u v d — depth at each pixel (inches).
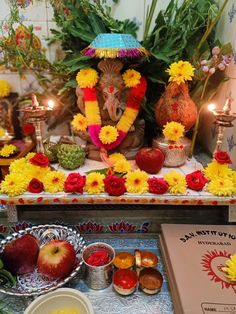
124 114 30.9
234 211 28.4
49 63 36.5
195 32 33.5
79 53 33.2
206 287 21.8
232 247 25.9
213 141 34.9
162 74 33.7
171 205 30.2
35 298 22.1
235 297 21.0
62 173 28.1
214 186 27.2
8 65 38.2
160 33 34.0
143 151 29.7
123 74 30.1
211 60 29.7
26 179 27.7
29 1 35.7
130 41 28.2
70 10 33.3
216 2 34.5
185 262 24.1
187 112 30.5
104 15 33.4
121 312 22.5
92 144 33.4
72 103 38.5
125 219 29.9
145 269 25.0
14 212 28.2
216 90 32.8
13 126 40.1
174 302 22.2
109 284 24.7
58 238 27.7
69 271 23.7
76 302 21.7
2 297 23.8
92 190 27.0
